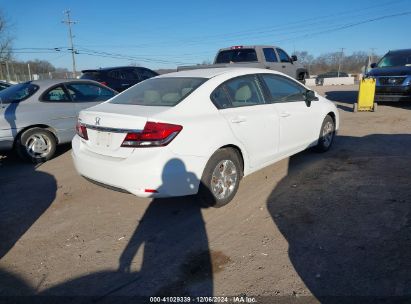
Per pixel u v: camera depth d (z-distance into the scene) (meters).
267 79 4.96
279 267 3.03
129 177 3.55
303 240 3.44
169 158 3.53
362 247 3.25
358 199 4.27
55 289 2.87
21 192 4.96
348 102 14.48
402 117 10.07
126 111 3.79
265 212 4.06
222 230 3.71
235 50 12.83
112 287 2.87
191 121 3.73
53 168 6.05
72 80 7.04
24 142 6.19
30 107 6.25
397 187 4.56
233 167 4.23
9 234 3.79
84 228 3.87
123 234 3.71
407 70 11.61
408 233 3.44
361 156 6.07
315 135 5.85
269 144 4.72
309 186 4.77
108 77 11.66
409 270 2.88
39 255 3.37
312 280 2.84
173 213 4.14
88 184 5.20
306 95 5.52
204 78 4.31
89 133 3.98
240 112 4.28
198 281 2.90
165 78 4.66
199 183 3.83
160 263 3.17
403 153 6.19
